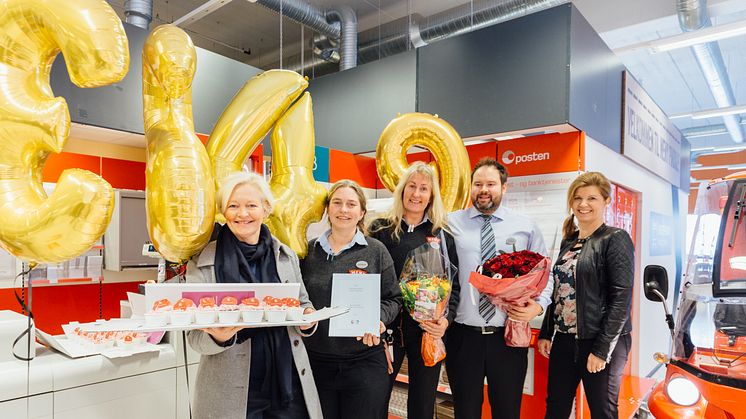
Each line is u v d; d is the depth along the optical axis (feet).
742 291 7.25
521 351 7.50
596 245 7.73
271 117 7.38
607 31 18.98
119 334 7.65
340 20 18.94
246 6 19.62
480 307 7.48
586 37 11.71
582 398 10.21
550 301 7.75
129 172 13.01
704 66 22.22
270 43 23.56
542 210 11.74
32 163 5.22
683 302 7.56
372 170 15.49
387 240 7.53
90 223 5.02
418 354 7.28
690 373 6.17
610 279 7.56
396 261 7.39
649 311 16.72
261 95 7.27
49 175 11.57
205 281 5.28
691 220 8.52
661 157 18.53
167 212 5.53
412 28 19.03
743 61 26.32
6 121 4.91
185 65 5.92
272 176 7.86
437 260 6.97
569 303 7.99
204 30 21.94
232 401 5.12
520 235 7.88
